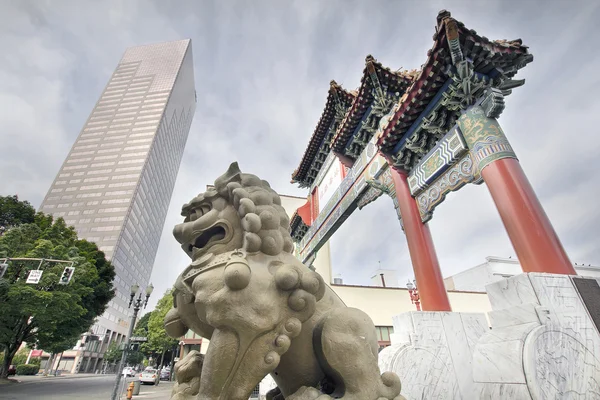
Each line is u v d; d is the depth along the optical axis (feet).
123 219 190.80
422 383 16.81
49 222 78.02
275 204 10.94
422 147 25.08
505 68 20.89
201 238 10.57
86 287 62.03
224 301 8.06
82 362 156.87
